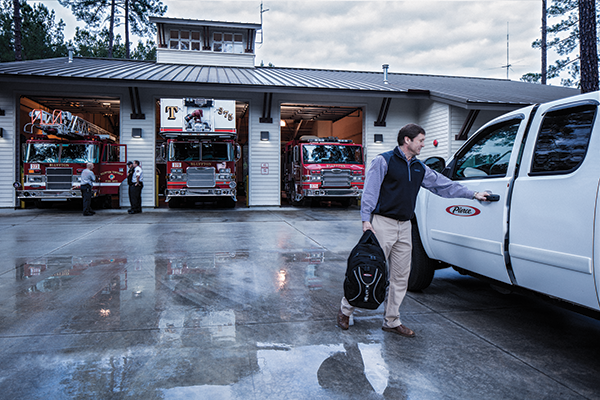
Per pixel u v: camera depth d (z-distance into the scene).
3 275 5.30
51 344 3.21
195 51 20.69
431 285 5.25
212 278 5.23
